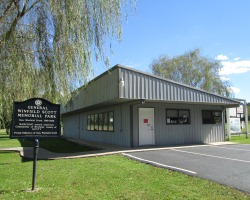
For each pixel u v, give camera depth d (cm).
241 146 1641
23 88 968
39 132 697
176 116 1828
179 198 600
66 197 616
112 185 715
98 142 2194
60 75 971
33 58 955
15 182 768
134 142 1659
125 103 1733
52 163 1094
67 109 2808
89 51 962
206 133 1938
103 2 962
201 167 943
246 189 663
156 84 1574
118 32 985
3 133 4584
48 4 915
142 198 604
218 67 3591
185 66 3650
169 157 1185
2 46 884
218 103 1847
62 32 922
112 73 1527
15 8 886
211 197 605
